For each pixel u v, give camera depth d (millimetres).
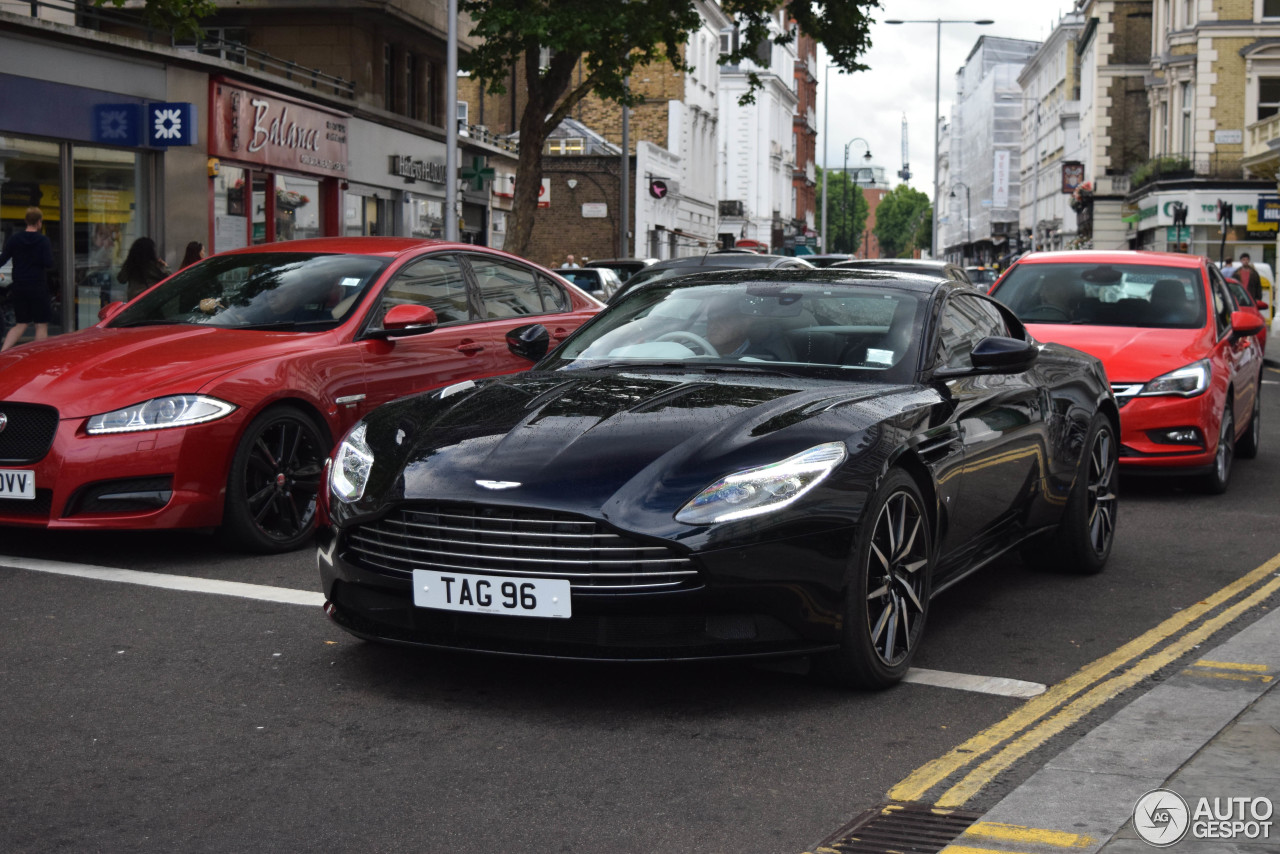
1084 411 6559
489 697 4477
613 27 24594
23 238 14812
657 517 4105
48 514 6270
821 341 5332
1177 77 49344
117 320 7574
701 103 62969
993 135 118625
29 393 6316
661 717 4293
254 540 6629
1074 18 81062
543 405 4742
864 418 4590
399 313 7246
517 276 8922
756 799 3602
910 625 4773
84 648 5008
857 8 28938
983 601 6102
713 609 4117
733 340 5414
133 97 18719
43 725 4148
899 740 4094
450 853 3234
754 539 4121
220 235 21547
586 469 4246
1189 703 4359
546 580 4141
